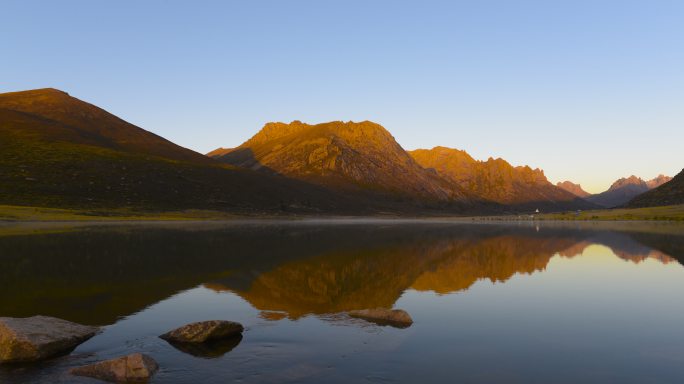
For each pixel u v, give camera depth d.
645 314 16.28
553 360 11.22
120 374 10.11
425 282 23.52
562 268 29.06
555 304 18.03
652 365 10.87
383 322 15.11
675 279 24.59
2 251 34.69
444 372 10.35
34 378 10.11
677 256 35.91
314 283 22.91
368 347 12.26
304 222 121.75
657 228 83.31
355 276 25.34
